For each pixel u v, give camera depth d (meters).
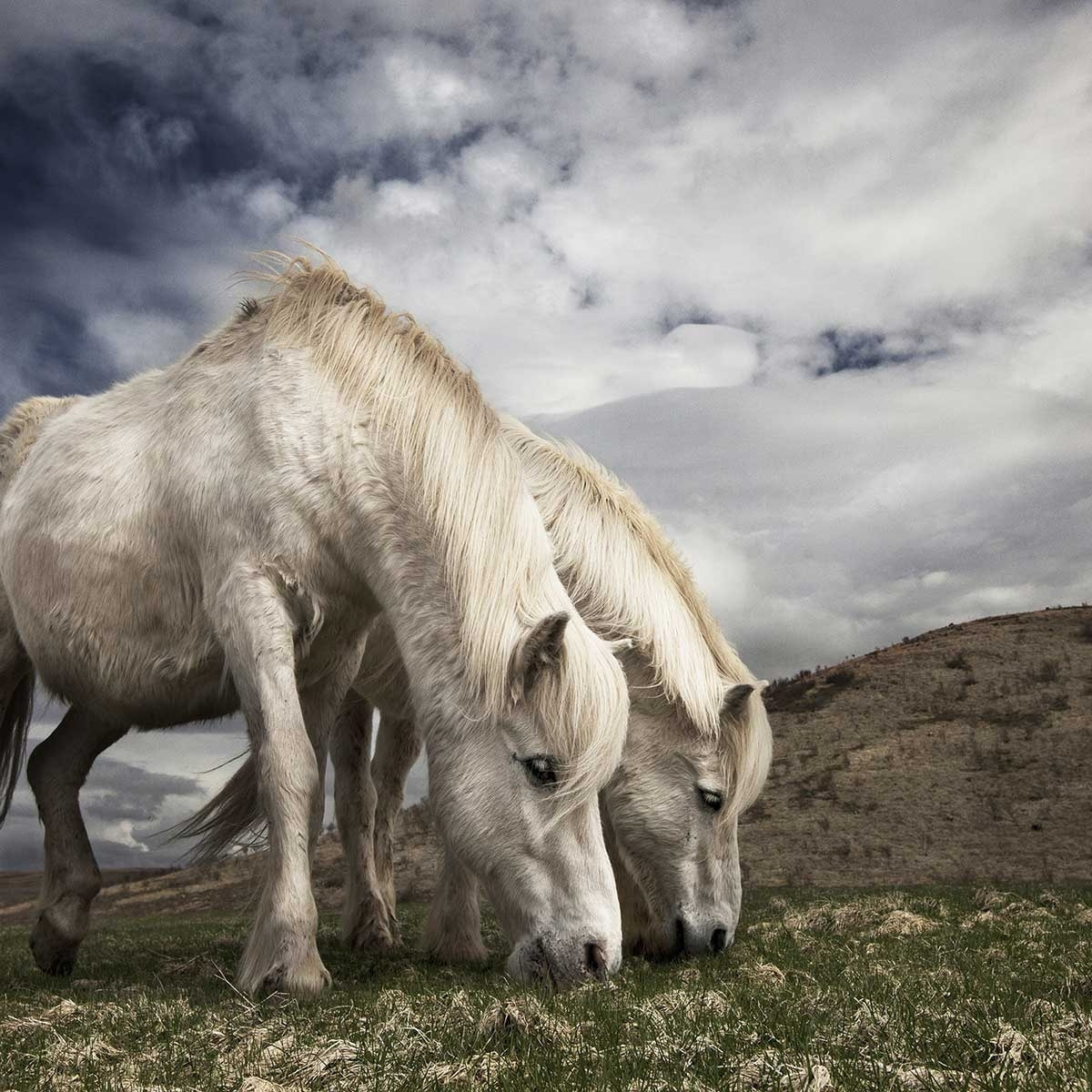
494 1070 2.84
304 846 4.81
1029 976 4.36
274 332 5.55
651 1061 2.86
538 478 6.68
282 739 4.90
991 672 38.03
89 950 8.55
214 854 5.75
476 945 6.55
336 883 24.25
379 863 8.00
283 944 4.55
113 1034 3.76
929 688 37.81
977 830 25.55
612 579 6.29
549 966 4.55
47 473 6.22
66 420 6.49
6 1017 4.14
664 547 6.68
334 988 4.79
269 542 5.18
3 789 6.92
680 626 6.19
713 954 5.95
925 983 4.16
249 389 5.44
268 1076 2.97
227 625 5.16
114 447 5.98
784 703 40.56
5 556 6.38
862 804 28.92
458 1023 3.52
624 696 4.79
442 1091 2.71
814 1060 2.75
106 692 5.98
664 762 6.13
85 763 6.45
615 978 4.56
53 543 6.00
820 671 44.81
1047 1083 2.46
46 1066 3.26
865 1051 2.85
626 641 5.12
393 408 5.29
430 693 4.98
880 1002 3.63
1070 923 7.38
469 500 5.07
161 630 5.70
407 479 5.16
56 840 6.21
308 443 5.24
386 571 5.14
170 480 5.58
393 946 7.32
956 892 12.30
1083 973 4.33
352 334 5.48
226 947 8.13
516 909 4.73
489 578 4.92
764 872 24.91
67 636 5.95
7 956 8.23
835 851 25.75
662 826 6.08
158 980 5.48
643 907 6.18
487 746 4.82
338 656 5.81
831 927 7.79
